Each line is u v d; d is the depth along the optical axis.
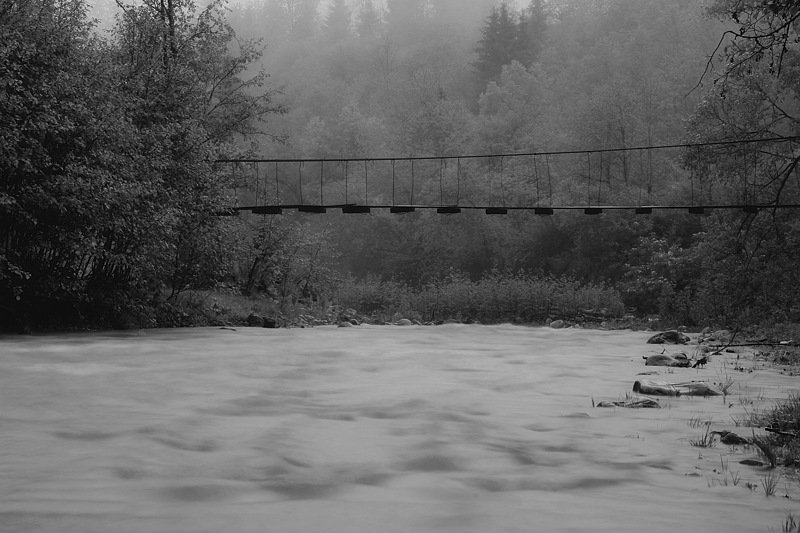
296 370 14.13
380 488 6.11
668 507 5.55
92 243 20.22
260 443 7.64
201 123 29.27
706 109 33.72
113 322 23.02
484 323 38.62
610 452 7.43
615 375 14.20
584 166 72.50
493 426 8.71
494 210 31.50
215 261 27.45
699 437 8.15
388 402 10.38
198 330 23.64
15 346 17.11
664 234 58.72
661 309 38.81
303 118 121.75
